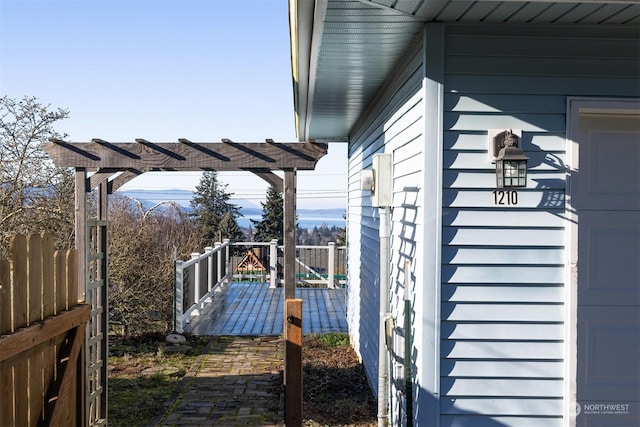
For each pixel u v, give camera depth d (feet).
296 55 16.63
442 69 13.58
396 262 17.98
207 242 81.35
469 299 13.79
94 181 18.79
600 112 14.19
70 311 13.58
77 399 14.69
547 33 13.79
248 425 19.20
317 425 18.86
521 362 13.85
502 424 13.82
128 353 29.12
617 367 14.56
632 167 14.61
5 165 30.12
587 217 14.56
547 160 13.82
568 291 13.82
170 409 20.74
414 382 14.66
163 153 18.83
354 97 22.98
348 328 34.06
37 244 12.27
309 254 54.19
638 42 13.92
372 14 12.93
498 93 13.74
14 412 11.11
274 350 29.35
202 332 33.14
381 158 17.81
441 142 13.64
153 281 35.01
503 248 13.83
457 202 13.75
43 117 30.53
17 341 10.89
